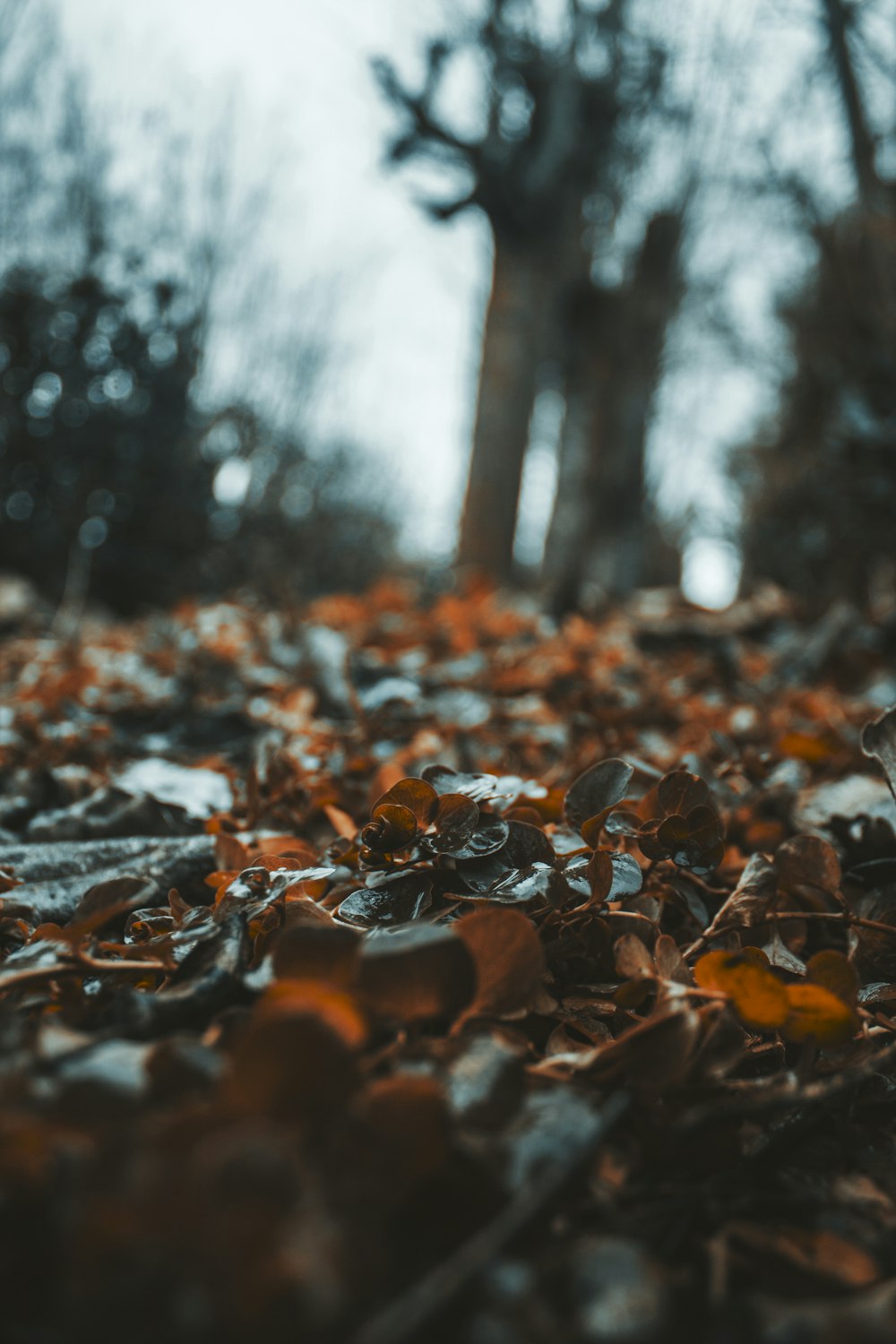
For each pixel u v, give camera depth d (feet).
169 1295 0.67
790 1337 0.74
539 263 10.44
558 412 17.22
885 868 1.45
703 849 1.27
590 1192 0.89
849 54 6.20
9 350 7.78
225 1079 0.77
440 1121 0.76
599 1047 1.00
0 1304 0.71
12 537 7.70
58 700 2.80
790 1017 0.98
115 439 8.04
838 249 6.87
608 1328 0.71
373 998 0.90
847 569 6.61
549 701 2.88
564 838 1.37
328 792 1.76
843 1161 1.01
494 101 10.25
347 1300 0.69
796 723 2.52
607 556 11.73
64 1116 0.78
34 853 1.54
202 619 4.36
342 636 3.62
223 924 1.11
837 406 6.06
